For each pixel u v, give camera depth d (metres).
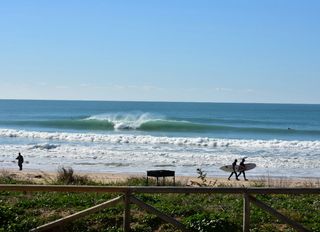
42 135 54.91
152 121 69.06
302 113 136.62
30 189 9.51
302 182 22.83
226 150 43.72
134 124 69.00
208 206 12.14
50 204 11.77
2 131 58.53
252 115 121.44
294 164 34.72
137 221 10.85
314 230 10.79
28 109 147.88
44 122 74.19
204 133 65.62
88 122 71.25
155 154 38.84
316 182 22.67
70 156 36.97
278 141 50.88
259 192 9.72
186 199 13.02
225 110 150.88
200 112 133.88
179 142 49.62
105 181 21.53
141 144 48.16
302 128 80.81
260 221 11.12
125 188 9.74
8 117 103.50
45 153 38.66
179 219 11.06
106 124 70.31
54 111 135.62
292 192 9.68
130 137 51.78
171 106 183.50
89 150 40.91
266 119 105.50
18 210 11.21
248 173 30.31
